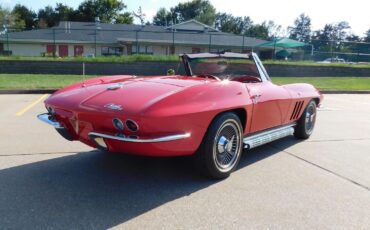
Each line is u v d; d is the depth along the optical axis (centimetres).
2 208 279
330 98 1221
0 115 688
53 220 262
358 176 378
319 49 2612
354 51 2594
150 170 375
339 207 299
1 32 3127
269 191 328
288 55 3094
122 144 290
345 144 518
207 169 338
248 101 358
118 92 325
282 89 443
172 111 287
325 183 354
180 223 263
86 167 380
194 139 311
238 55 421
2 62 1723
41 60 1773
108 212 277
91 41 3412
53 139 496
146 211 281
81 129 324
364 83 1775
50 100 353
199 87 324
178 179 351
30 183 332
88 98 324
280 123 450
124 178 351
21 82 1324
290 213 285
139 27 3947
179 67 484
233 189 330
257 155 447
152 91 316
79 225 255
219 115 334
